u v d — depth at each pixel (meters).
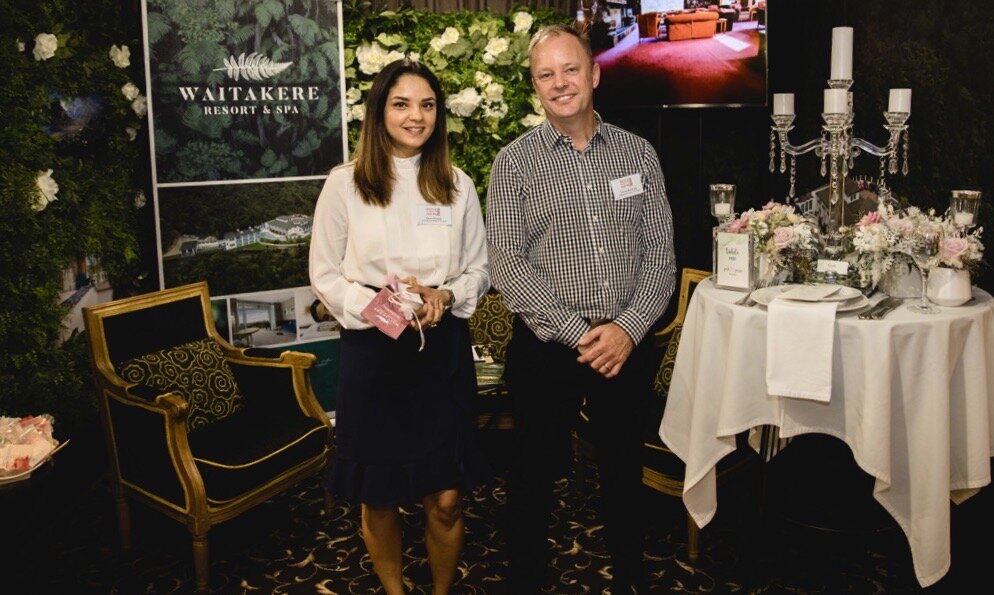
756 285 2.60
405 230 2.24
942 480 2.13
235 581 2.78
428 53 4.12
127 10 3.81
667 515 3.17
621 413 2.35
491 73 4.22
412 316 2.13
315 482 3.61
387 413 2.25
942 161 3.20
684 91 3.95
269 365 3.25
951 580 2.62
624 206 2.33
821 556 2.80
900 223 2.33
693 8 3.85
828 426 2.25
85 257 3.58
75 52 3.40
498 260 2.32
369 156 2.20
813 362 2.16
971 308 2.27
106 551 3.00
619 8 4.00
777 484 2.88
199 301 3.34
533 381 2.30
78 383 3.35
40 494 2.51
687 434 2.61
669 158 4.40
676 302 4.45
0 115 2.99
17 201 2.97
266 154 3.80
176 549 3.02
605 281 2.30
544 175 2.31
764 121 4.17
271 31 3.73
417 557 2.90
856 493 2.80
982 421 2.21
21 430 2.60
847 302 2.24
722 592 2.62
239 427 3.05
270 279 3.89
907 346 2.13
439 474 2.29
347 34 3.99
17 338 3.08
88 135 3.53
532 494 2.32
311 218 3.95
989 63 2.95
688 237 4.43
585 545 2.96
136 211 3.90
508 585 2.37
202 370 3.15
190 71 3.61
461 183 2.37
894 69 3.42
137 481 2.85
